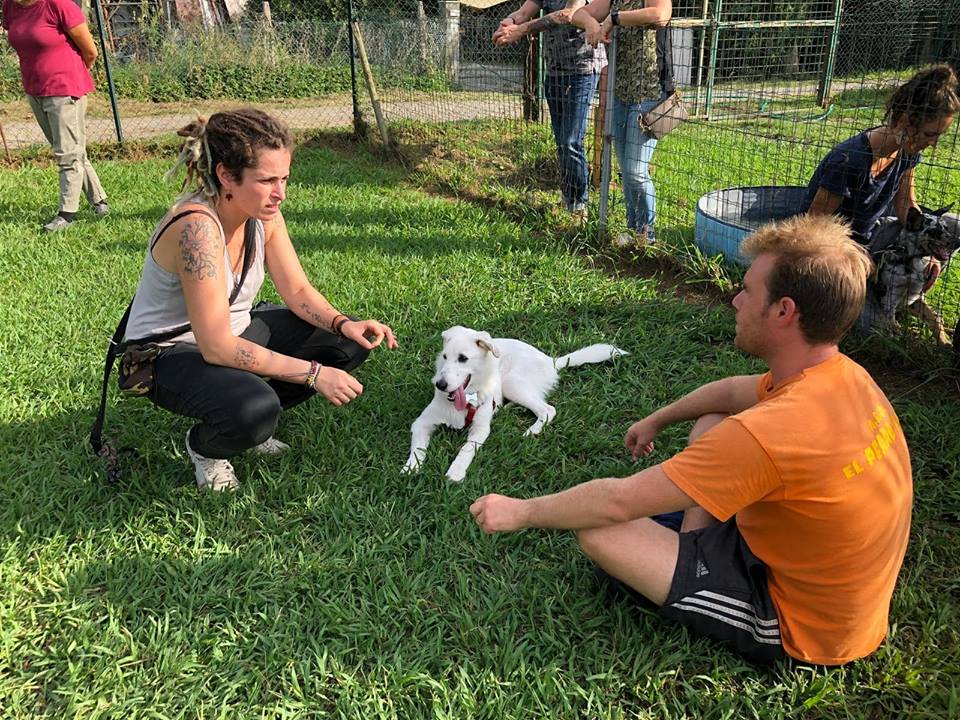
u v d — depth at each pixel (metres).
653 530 2.35
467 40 10.73
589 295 5.24
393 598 2.70
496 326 4.86
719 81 14.04
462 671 2.39
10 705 2.32
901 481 2.14
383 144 9.64
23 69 6.64
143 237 6.52
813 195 4.58
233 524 3.09
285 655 2.48
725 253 5.52
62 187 6.86
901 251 4.32
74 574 2.81
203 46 14.46
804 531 2.10
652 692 2.35
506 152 9.15
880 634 2.35
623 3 5.75
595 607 2.67
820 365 2.13
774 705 2.29
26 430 3.71
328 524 3.10
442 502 3.22
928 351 4.23
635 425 2.97
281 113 12.54
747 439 2.00
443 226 6.78
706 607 2.30
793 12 12.35
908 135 4.09
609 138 6.05
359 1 18.28
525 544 3.01
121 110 13.29
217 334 2.86
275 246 3.37
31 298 5.23
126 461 3.47
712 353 4.49
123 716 2.31
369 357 4.39
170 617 2.65
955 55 10.38
